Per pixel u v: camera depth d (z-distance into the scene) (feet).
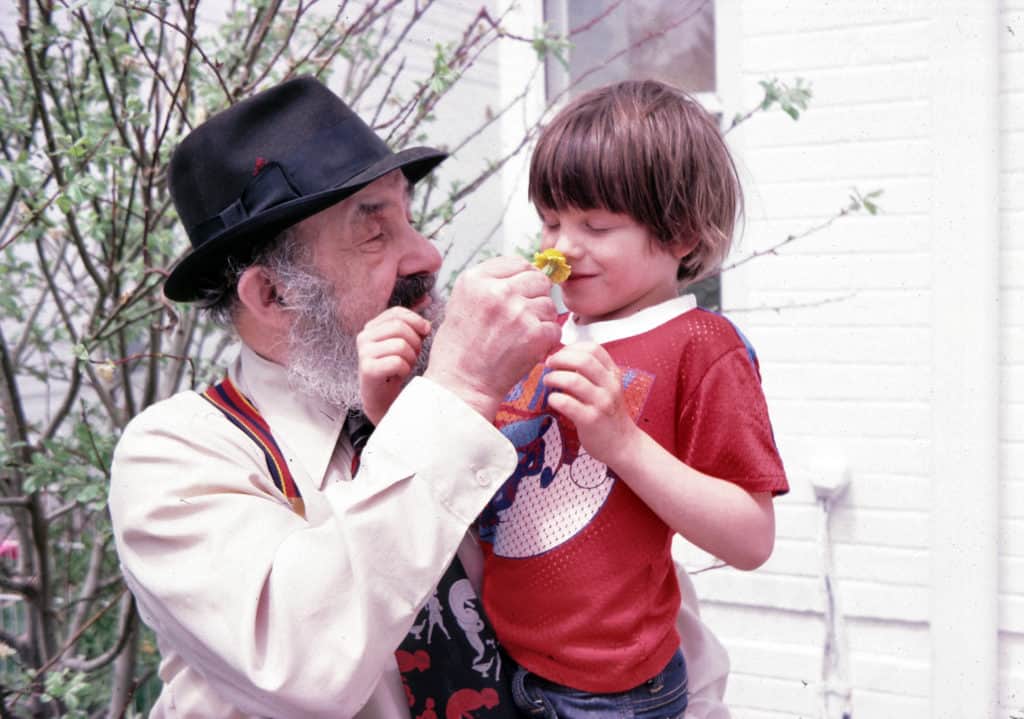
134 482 4.38
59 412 9.83
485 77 12.08
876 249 11.21
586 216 4.31
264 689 3.74
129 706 9.98
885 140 11.06
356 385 4.71
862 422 11.44
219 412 4.72
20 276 11.33
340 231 4.80
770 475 4.21
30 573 10.61
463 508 3.88
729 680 12.07
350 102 9.52
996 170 10.75
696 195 4.32
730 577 11.98
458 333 3.99
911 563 11.40
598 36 11.96
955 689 11.27
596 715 4.26
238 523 4.10
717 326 4.41
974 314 10.92
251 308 4.79
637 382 4.28
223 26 9.78
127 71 8.63
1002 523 11.10
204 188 4.96
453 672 4.33
